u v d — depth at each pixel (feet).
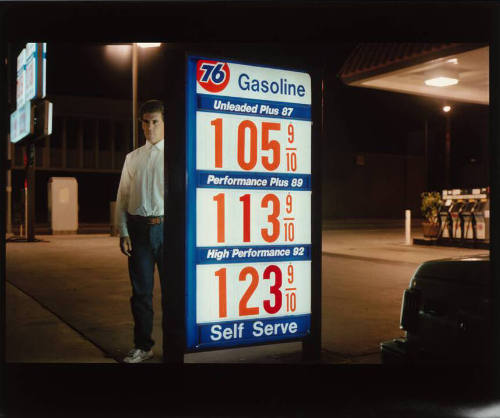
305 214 13.66
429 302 9.60
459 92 42.24
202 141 12.53
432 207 53.83
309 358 14.01
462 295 9.07
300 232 13.62
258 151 13.08
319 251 13.78
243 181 12.94
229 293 12.91
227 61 12.68
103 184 142.00
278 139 13.29
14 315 20.86
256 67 12.98
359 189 146.10
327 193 140.36
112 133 140.05
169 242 12.71
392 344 10.48
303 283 13.71
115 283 28.81
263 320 13.26
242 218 12.99
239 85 12.84
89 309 22.06
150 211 14.26
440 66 34.83
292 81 13.39
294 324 13.62
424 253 45.70
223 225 12.80
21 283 28.73
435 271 9.70
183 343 12.53
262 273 13.23
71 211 70.18
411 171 155.94
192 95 12.39
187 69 12.32
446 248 50.62
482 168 143.13
